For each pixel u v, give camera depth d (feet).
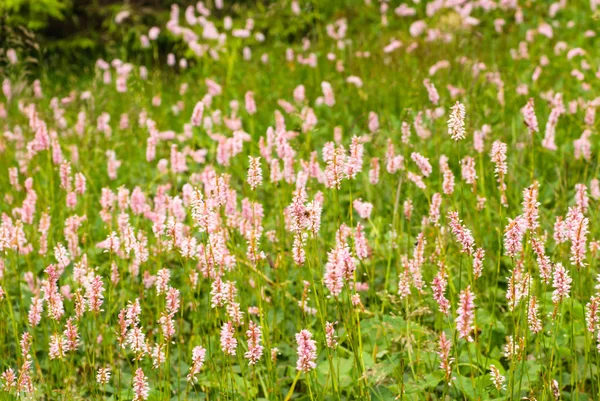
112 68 20.56
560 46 14.69
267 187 10.40
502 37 16.72
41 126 9.39
